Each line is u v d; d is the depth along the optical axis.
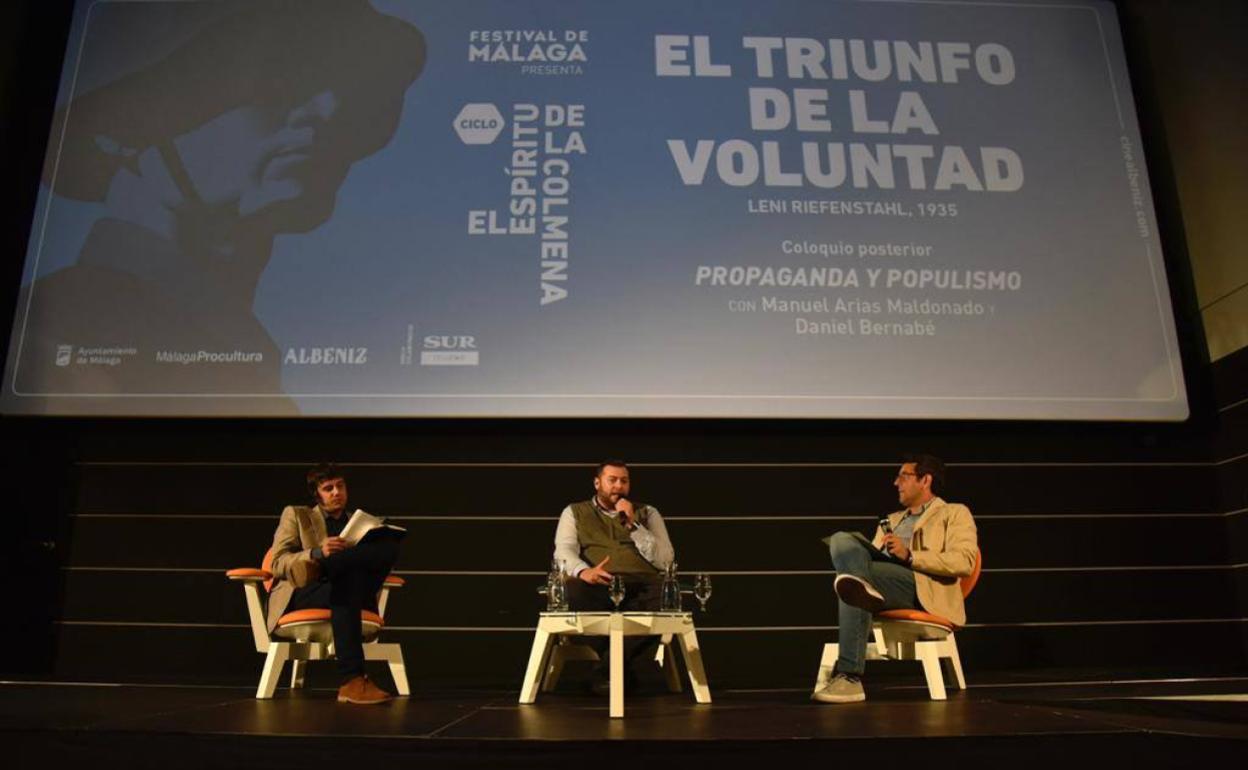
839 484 4.06
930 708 2.30
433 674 3.84
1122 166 4.20
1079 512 4.09
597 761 1.60
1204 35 4.12
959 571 2.71
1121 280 4.06
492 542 3.95
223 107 4.08
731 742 1.66
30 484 3.91
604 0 4.26
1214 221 4.09
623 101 4.13
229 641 3.84
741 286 3.95
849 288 3.98
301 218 3.96
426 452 4.02
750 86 4.18
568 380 3.84
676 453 4.06
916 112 4.19
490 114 4.09
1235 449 4.01
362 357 3.84
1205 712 2.12
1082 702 2.41
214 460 3.99
